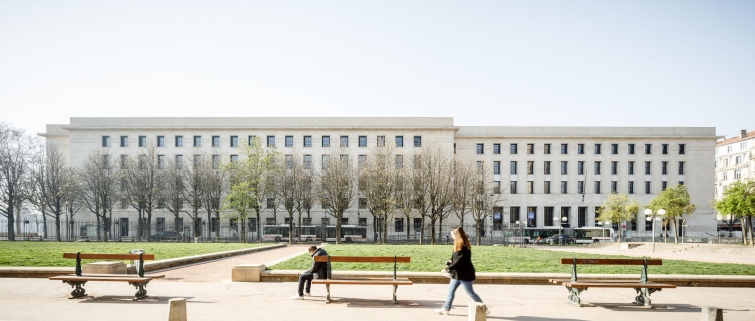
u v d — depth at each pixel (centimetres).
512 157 7088
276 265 1627
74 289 1126
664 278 1322
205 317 891
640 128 7119
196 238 5234
